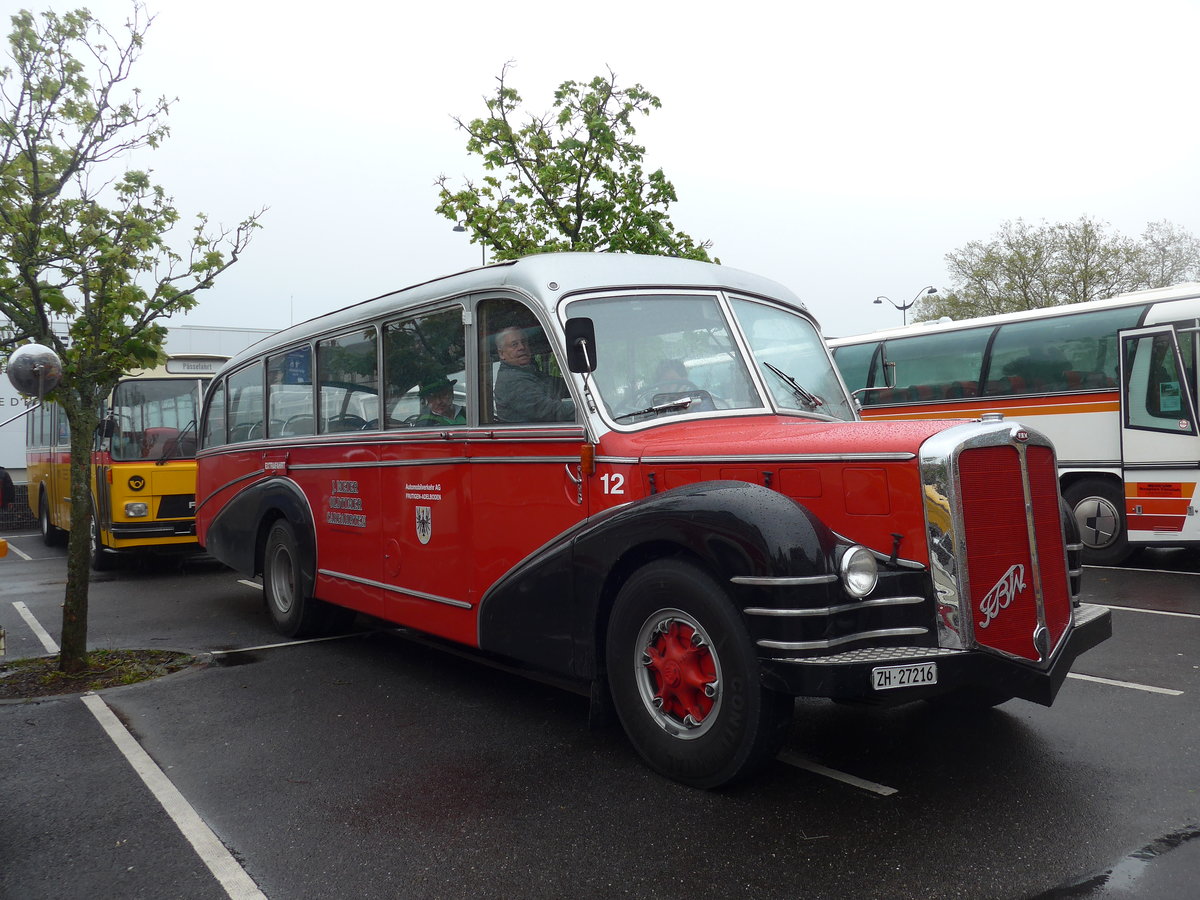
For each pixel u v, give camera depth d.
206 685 6.62
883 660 3.82
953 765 4.62
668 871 3.62
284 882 3.66
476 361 5.70
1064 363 12.41
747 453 4.57
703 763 4.25
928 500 4.04
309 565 7.74
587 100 10.97
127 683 6.74
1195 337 10.98
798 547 3.88
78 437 7.16
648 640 4.52
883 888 3.43
